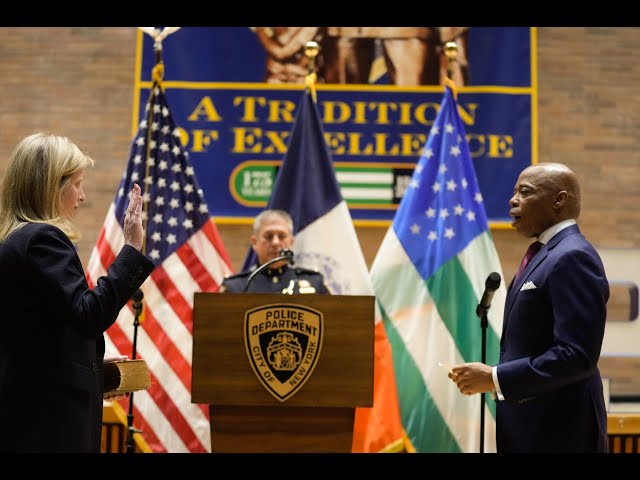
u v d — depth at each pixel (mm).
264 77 6332
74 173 2352
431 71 6297
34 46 6559
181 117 6297
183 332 4621
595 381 2740
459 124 4926
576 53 6449
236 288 4270
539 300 2791
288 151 4926
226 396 2779
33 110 6500
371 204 6203
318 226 4762
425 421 4410
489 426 4414
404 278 4637
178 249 4777
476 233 4703
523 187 2982
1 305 2162
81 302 2109
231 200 6246
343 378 2775
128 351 4598
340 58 6316
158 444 4484
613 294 6195
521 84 6281
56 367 2146
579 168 6379
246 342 2783
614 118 6418
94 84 6504
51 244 2170
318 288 4309
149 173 4875
